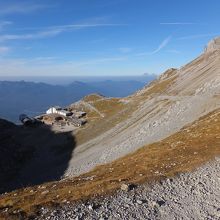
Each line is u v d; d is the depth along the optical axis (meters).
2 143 147.38
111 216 23.08
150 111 134.88
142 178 30.36
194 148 43.16
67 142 145.50
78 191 28.58
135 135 107.88
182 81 171.38
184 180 30.03
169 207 24.56
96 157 105.44
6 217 23.30
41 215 23.47
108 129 139.25
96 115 191.25
